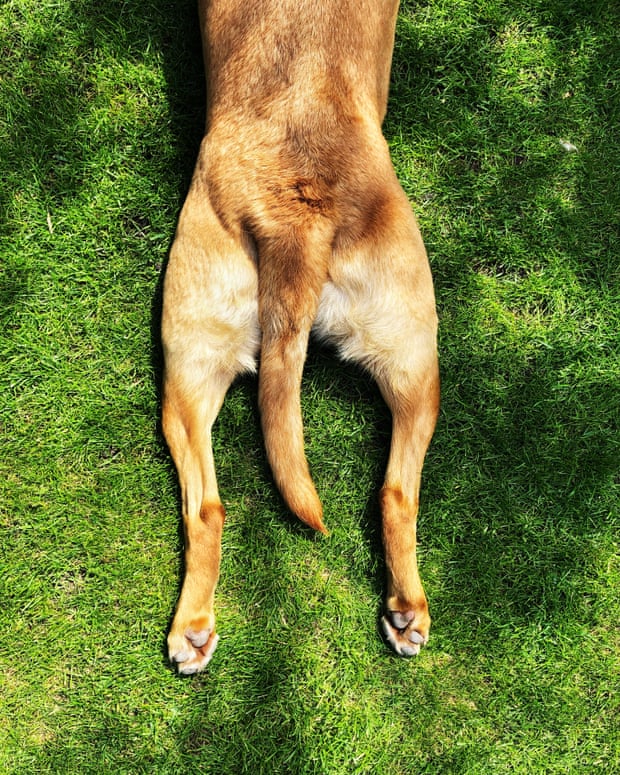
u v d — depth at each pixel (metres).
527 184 1.24
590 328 1.23
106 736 1.12
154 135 1.21
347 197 1.04
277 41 1.05
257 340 1.07
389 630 1.13
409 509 1.11
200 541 1.09
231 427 1.18
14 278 1.18
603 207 1.25
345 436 1.19
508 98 1.25
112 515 1.16
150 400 1.18
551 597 1.17
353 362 1.09
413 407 1.09
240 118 1.05
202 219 1.05
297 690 1.14
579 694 1.16
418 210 1.23
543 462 1.20
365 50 1.07
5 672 1.12
